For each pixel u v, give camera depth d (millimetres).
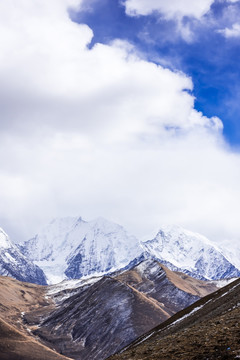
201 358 38094
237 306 66688
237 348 37719
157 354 43438
